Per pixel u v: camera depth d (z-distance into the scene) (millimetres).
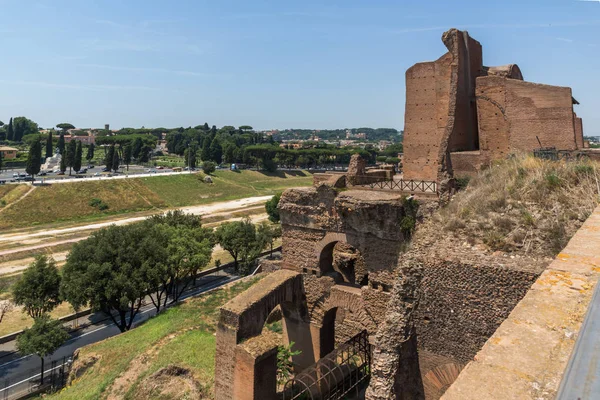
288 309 28141
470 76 33562
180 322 35156
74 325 47750
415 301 16922
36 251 72250
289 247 28141
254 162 181875
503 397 4664
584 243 9648
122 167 174750
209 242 59219
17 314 48750
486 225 17156
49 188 106438
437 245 17344
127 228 47219
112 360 31969
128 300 40094
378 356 16891
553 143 28547
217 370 23125
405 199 23203
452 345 16141
